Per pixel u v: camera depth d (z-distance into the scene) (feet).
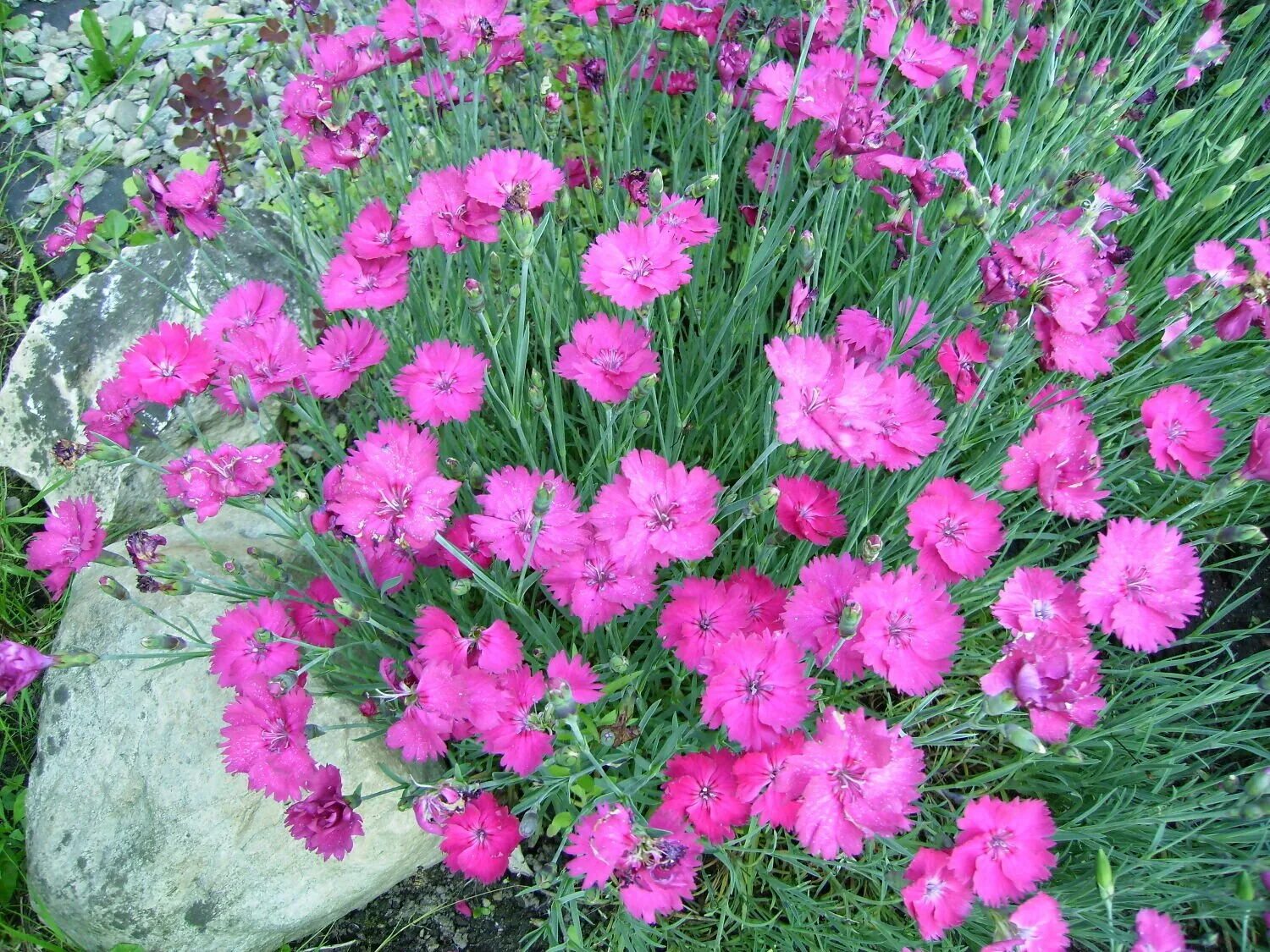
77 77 2.13
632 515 1.01
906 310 1.28
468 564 1.04
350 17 1.80
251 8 2.26
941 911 0.92
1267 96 1.65
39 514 1.61
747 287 1.30
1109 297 1.13
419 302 1.43
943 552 1.04
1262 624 1.42
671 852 0.98
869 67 1.37
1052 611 1.01
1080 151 1.38
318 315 1.52
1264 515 1.47
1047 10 1.54
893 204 1.30
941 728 1.16
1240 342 1.51
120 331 1.63
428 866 1.31
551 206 1.32
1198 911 1.17
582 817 1.07
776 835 1.23
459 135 1.50
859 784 0.92
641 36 1.58
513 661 1.05
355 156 1.29
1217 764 1.30
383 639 1.32
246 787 1.22
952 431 1.23
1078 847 1.20
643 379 1.09
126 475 1.53
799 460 1.12
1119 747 1.23
